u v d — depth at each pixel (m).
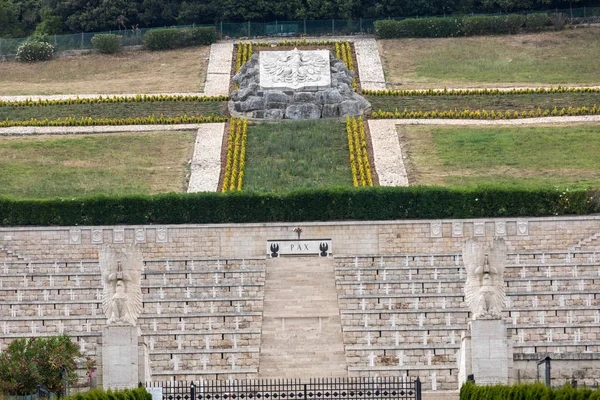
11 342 107.44
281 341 115.06
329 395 99.00
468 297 98.62
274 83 179.25
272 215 134.88
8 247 132.12
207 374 111.56
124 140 168.50
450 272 123.25
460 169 154.75
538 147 161.62
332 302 120.25
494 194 135.25
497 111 179.25
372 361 112.06
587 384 98.44
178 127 174.00
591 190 136.00
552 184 147.00
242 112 177.50
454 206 135.12
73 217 135.12
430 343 113.69
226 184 149.12
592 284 120.00
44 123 175.75
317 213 134.88
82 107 184.62
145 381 98.38
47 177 153.75
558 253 126.69
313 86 178.62
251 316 117.00
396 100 185.62
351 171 155.38
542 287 120.12
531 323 115.44
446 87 195.50
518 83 198.25
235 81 192.75
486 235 132.00
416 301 118.00
